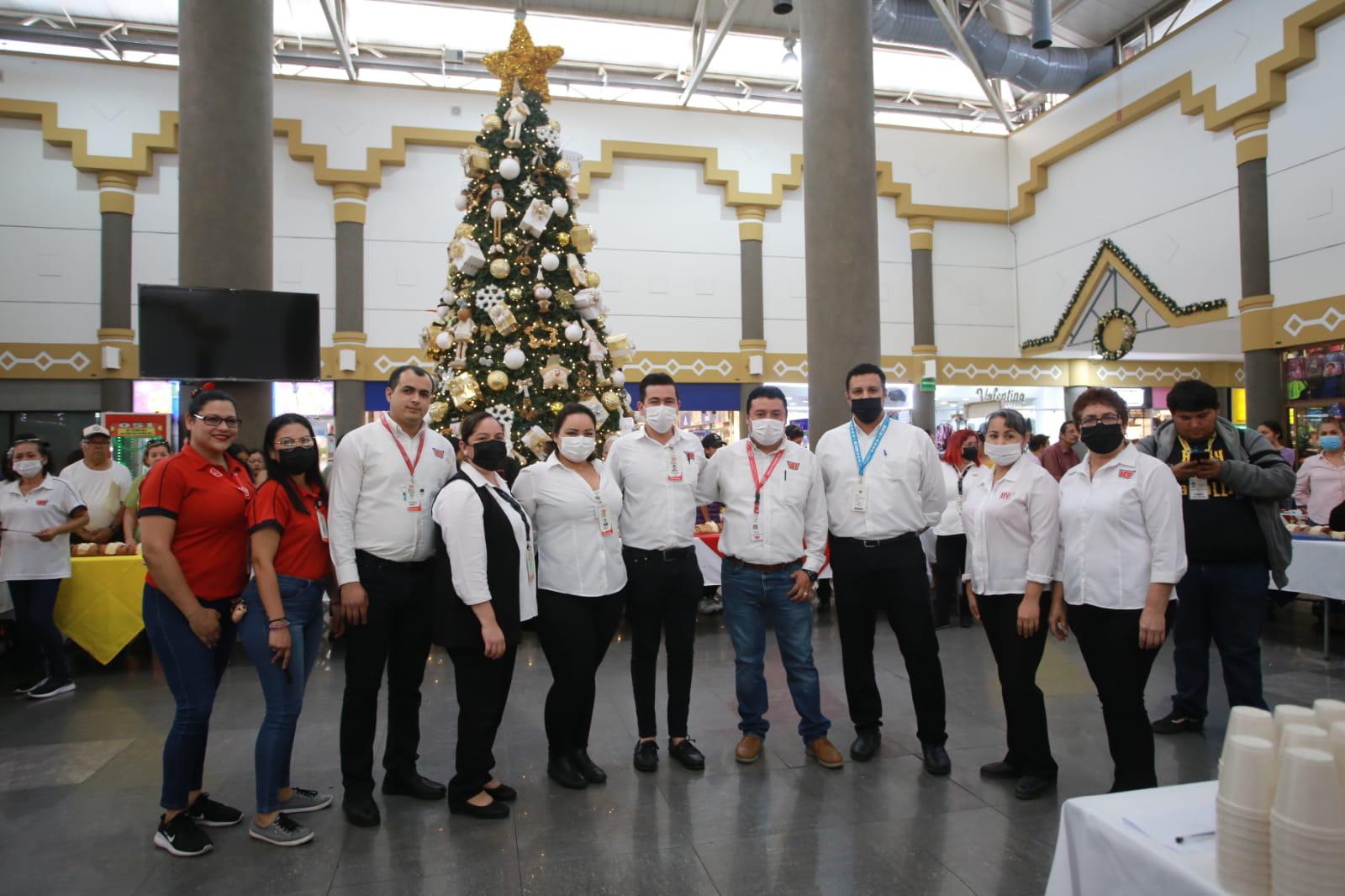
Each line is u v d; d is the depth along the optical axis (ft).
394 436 10.82
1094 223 41.47
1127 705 9.69
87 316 36.42
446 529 10.10
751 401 12.20
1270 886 3.91
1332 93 30.09
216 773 11.95
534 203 19.16
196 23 21.18
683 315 42.63
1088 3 40.81
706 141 42.65
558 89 44.29
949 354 46.06
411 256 39.52
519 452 18.51
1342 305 29.78
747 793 10.86
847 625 12.23
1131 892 4.57
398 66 41.65
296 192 38.45
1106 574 9.78
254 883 8.77
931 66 45.29
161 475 9.46
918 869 8.78
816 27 23.22
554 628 11.10
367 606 10.27
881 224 45.42
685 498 12.12
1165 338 38.93
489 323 19.11
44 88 35.83
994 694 15.34
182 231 21.36
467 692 10.37
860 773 11.51
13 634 19.33
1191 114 35.63
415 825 10.11
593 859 9.14
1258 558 12.31
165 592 9.33
